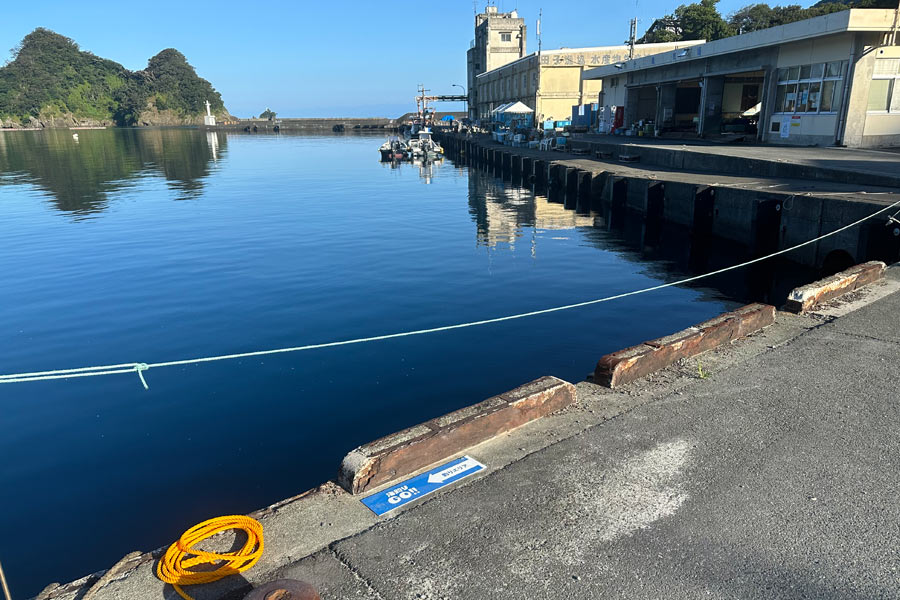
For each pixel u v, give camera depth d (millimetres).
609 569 2586
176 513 5660
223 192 34250
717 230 17719
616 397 4270
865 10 20297
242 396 8219
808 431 3725
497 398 3926
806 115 24219
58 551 5160
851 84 21562
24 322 11789
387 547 2734
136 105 168500
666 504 3035
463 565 2617
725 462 3400
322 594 2445
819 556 2639
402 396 8156
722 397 4215
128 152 70625
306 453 6703
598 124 49000
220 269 16078
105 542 5266
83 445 6977
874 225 11734
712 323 5258
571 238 20266
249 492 5965
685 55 32469
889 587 2449
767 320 5625
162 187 36688
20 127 150750
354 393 8273
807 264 13875
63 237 20859
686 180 19906
